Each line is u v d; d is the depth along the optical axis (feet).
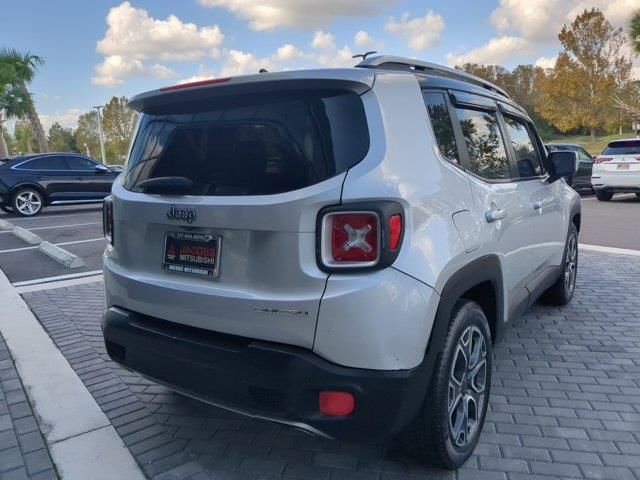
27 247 33.14
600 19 140.97
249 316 8.47
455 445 9.55
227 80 9.03
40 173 51.37
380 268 7.91
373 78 8.67
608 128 156.25
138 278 9.98
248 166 8.80
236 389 8.63
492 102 12.80
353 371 7.91
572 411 11.77
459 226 9.37
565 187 18.02
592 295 20.35
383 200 7.97
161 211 9.52
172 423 11.62
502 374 13.65
